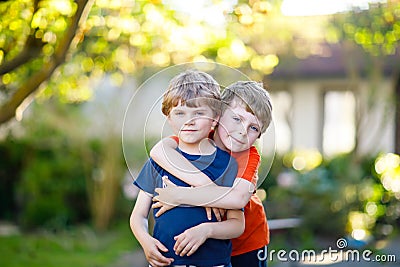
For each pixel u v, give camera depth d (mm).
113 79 7191
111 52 6176
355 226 7707
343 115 10664
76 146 9148
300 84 10828
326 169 8680
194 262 2322
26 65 5516
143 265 6812
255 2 5172
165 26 5750
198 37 5980
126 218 9258
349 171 8188
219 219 2381
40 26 4660
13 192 9461
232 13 5523
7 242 7898
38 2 4566
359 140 8469
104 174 8984
